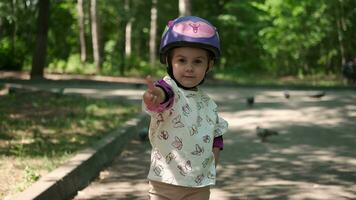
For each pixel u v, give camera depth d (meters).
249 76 32.00
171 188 3.21
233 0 33.94
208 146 3.23
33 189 4.79
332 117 11.80
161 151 3.21
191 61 3.12
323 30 30.58
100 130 8.50
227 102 14.87
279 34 31.22
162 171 3.21
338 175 6.48
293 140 8.98
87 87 19.44
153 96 2.91
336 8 29.91
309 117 11.82
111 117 9.95
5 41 32.59
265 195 5.54
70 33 41.25
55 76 26.38
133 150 7.95
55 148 6.93
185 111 3.17
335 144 8.62
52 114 9.92
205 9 35.78
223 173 6.54
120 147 7.91
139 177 6.27
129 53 37.34
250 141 8.86
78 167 5.80
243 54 36.88
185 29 3.07
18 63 30.64
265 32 32.44
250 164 7.07
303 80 29.28
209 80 25.56
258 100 15.48
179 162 3.17
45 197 4.75
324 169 6.80
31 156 6.38
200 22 3.11
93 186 5.81
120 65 31.56
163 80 3.09
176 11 37.00
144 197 5.39
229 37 35.75
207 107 3.30
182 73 3.14
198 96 3.26
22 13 33.12
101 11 38.62
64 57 39.78
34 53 23.77
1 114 9.54
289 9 30.59
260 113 12.48
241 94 17.61
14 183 5.14
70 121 9.19
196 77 3.15
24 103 11.18
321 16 30.30
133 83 21.67
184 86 3.18
